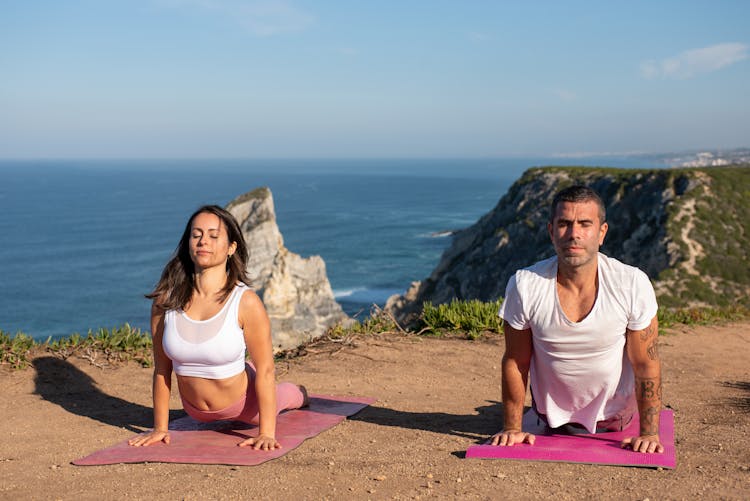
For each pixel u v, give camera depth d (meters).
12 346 6.24
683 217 44.56
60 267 92.81
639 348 3.78
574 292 3.81
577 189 3.67
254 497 3.22
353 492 3.27
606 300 3.73
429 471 3.56
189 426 4.59
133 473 3.61
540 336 3.88
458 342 7.45
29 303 72.25
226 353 3.96
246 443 4.04
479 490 3.25
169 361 4.20
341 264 88.31
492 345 7.34
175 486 3.38
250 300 4.01
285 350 7.35
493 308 8.21
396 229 125.00
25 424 4.66
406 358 6.76
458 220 141.25
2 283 82.12
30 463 3.83
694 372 6.35
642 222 46.69
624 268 3.76
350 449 4.03
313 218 145.62
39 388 5.54
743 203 45.19
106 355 6.52
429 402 5.30
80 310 69.31
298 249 100.81
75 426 4.64
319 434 4.38
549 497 3.15
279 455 3.85
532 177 57.94
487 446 3.87
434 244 105.56
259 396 4.09
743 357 7.08
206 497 3.22
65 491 3.35
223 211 4.01
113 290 78.12
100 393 5.52
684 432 4.35
